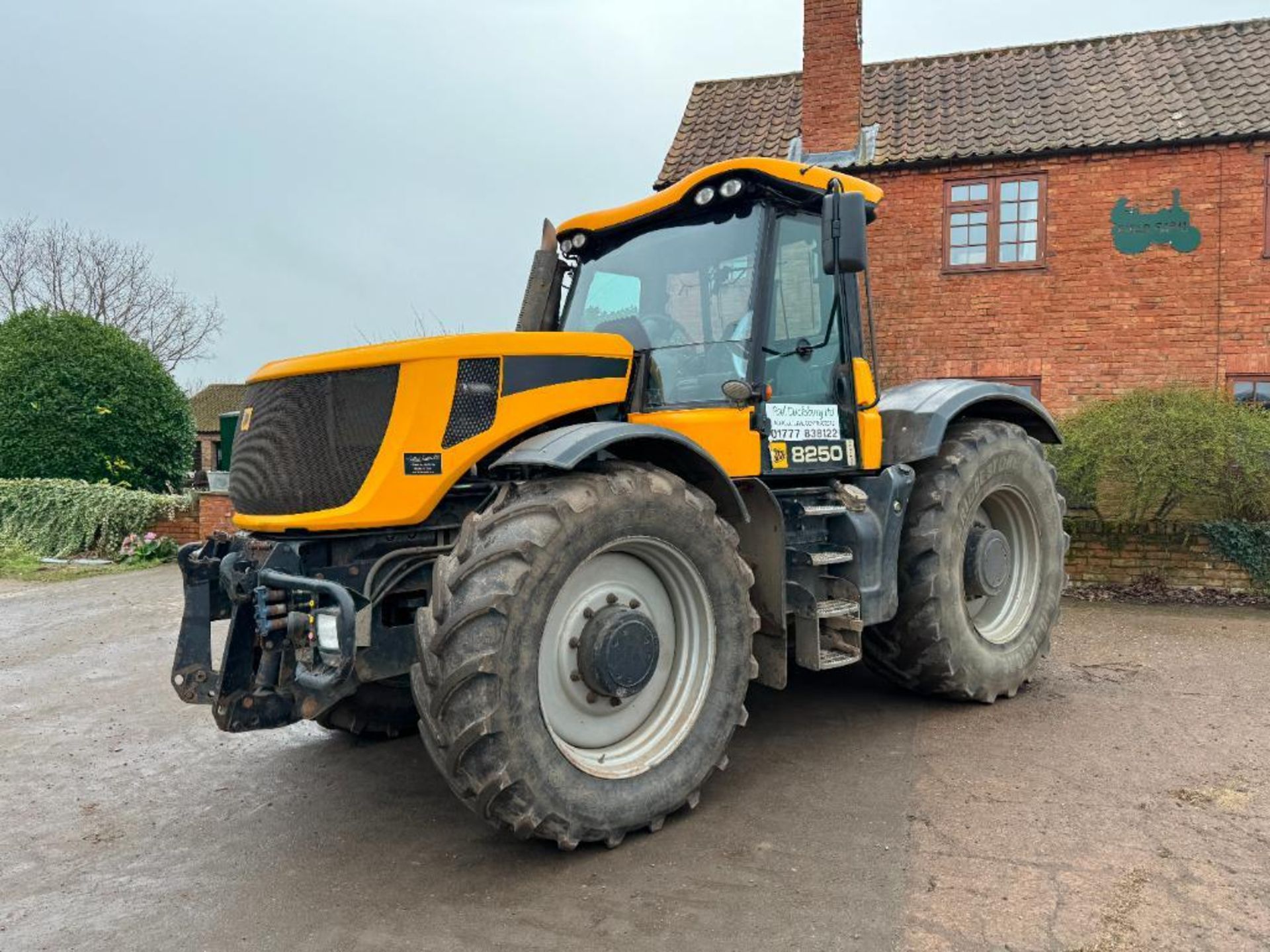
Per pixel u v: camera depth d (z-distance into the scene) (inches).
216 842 135.9
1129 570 310.2
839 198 155.7
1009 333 432.5
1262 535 295.0
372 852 130.3
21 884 124.3
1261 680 203.9
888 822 134.0
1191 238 407.8
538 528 119.6
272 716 127.7
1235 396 395.2
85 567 429.7
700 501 137.1
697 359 160.9
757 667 145.4
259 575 126.1
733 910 111.0
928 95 476.1
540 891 117.0
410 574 135.0
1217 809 135.0
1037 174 426.9
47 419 507.8
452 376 130.1
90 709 207.6
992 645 190.9
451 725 114.5
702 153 483.8
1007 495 202.2
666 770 132.6
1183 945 100.4
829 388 171.5
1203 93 425.4
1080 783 146.3
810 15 459.5
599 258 180.1
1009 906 109.3
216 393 1416.1
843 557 164.2
